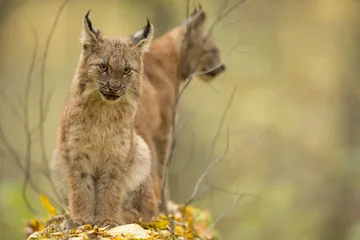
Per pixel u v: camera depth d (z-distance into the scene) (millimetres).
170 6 18281
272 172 25203
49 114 25469
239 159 23422
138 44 8234
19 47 28203
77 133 8195
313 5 28562
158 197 9617
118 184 8336
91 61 8086
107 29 28703
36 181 15539
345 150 22016
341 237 21594
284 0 28969
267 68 23016
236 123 24312
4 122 21172
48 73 27297
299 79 28688
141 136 9789
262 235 19906
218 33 12531
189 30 11117
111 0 28016
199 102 21844
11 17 25438
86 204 8266
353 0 26328
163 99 10695
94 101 8125
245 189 20250
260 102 25031
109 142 8203
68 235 7633
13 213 14602
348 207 21938
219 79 18578
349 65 26203
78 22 28984
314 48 29688
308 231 20812
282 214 20219
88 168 8289
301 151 26141
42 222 9391
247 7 27828
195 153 19812
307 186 24156
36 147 22359
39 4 28000
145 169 8750
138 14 21594
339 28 27406
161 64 10938
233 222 19578
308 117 27422
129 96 8219
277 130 25672
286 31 29609
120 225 8164
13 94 23391
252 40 26688
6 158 19516
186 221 9484
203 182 16781
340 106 26312
